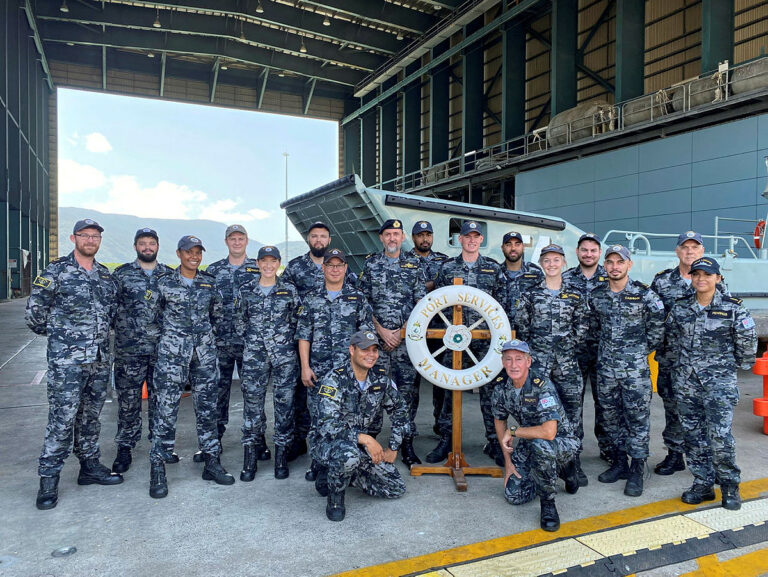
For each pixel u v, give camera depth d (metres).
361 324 4.01
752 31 16.05
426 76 29.39
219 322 4.00
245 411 3.90
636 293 3.62
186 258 3.64
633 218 16.27
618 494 3.55
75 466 4.05
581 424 3.87
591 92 21.95
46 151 35.91
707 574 2.63
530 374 3.34
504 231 6.21
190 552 2.79
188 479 3.80
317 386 3.89
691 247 3.95
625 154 16.48
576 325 3.84
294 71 32.59
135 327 3.90
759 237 8.65
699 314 3.38
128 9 26.70
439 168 26.86
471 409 5.88
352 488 3.66
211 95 34.66
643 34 17.98
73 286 3.42
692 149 14.65
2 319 15.90
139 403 4.03
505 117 22.98
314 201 6.43
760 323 7.20
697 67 18.03
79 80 33.31
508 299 4.46
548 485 3.03
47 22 28.31
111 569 2.62
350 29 28.16
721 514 3.18
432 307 3.84
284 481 3.78
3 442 4.62
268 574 2.58
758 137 13.17
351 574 2.57
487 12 25.06
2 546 2.85
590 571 2.62
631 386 3.57
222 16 27.77
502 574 2.56
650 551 2.77
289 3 26.66
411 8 26.75
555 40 20.48
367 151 35.03
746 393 6.46
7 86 23.58
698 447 3.39
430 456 4.18
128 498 3.47
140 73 34.06
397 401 3.48
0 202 24.25
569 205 18.47
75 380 3.40
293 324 3.98
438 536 2.96
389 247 4.32
